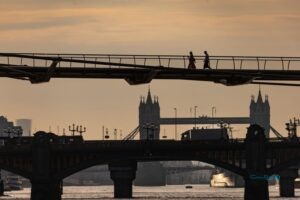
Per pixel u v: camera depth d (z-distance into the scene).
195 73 91.25
